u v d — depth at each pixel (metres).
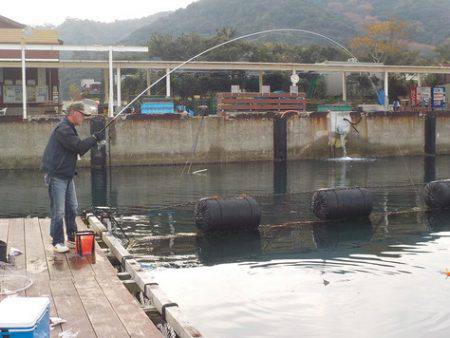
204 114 25.67
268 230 11.23
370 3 97.44
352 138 27.94
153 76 37.41
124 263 6.82
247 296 6.89
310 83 36.94
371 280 7.46
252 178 20.94
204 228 10.77
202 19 81.88
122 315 4.73
